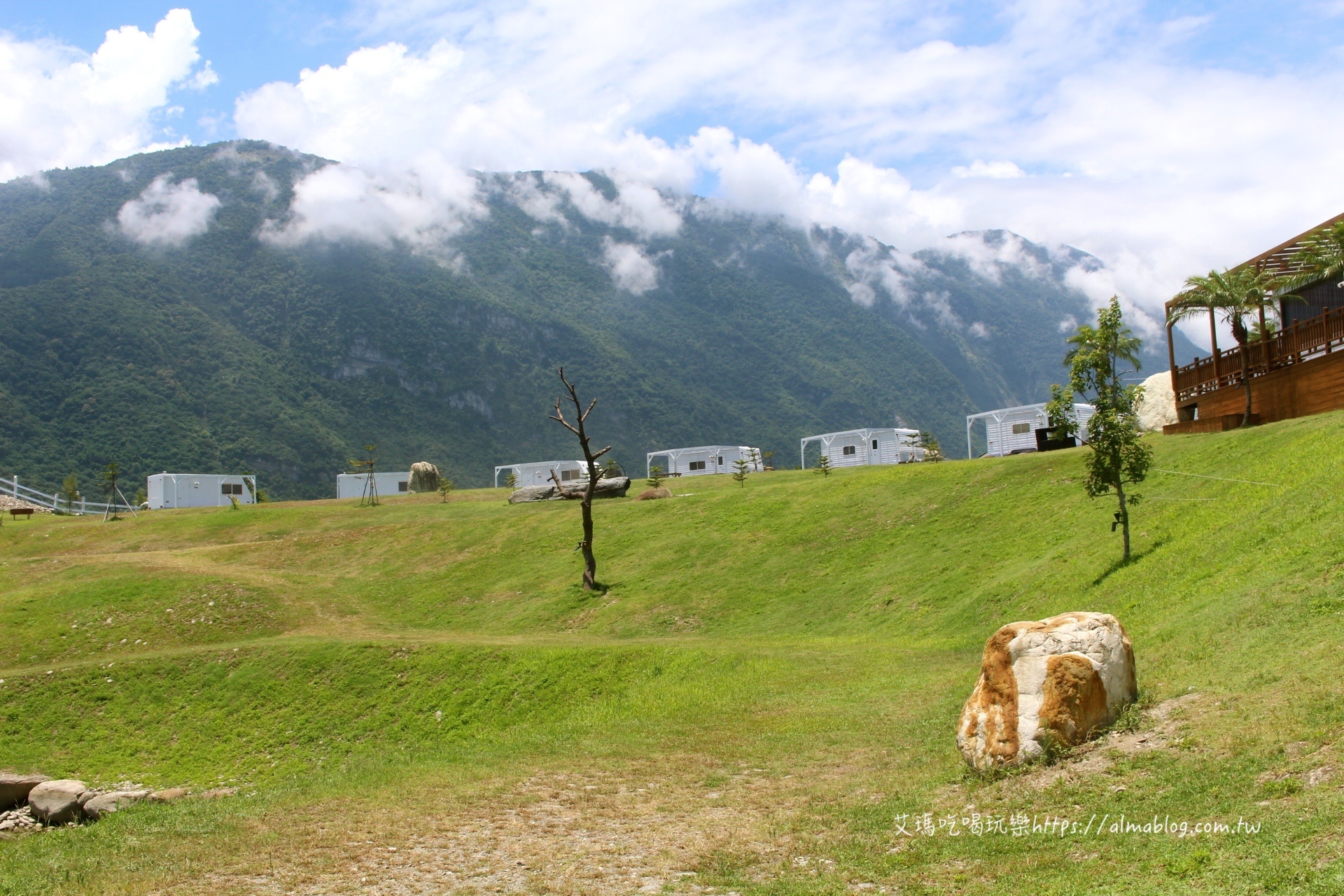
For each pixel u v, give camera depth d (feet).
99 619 142.20
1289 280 127.75
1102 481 91.35
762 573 142.82
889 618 112.16
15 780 68.64
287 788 60.75
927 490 158.10
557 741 69.46
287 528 217.97
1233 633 51.60
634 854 40.37
